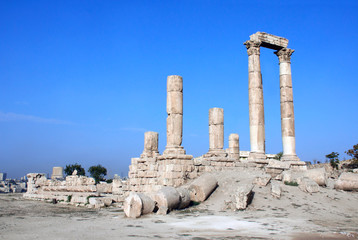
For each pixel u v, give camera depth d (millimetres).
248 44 35625
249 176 25531
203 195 21781
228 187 23719
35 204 28781
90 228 14477
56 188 36719
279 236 12648
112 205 25688
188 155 26656
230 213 18547
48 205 27719
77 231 13750
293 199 21500
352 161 54531
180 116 27750
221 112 31438
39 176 40375
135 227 14648
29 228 14711
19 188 82250
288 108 35844
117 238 12141
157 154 31328
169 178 25359
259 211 18906
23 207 25719
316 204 20953
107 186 35219
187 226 14820
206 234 12969
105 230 13953
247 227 14539
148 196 19062
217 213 18672
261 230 13875
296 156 35031
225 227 14547
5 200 34031
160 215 18188
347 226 15469
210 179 23172
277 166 30156
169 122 27672
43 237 12461
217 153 30469
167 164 26375
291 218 17141
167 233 13180
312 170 27500
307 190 23375
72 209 23844
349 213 19547
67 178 36312
